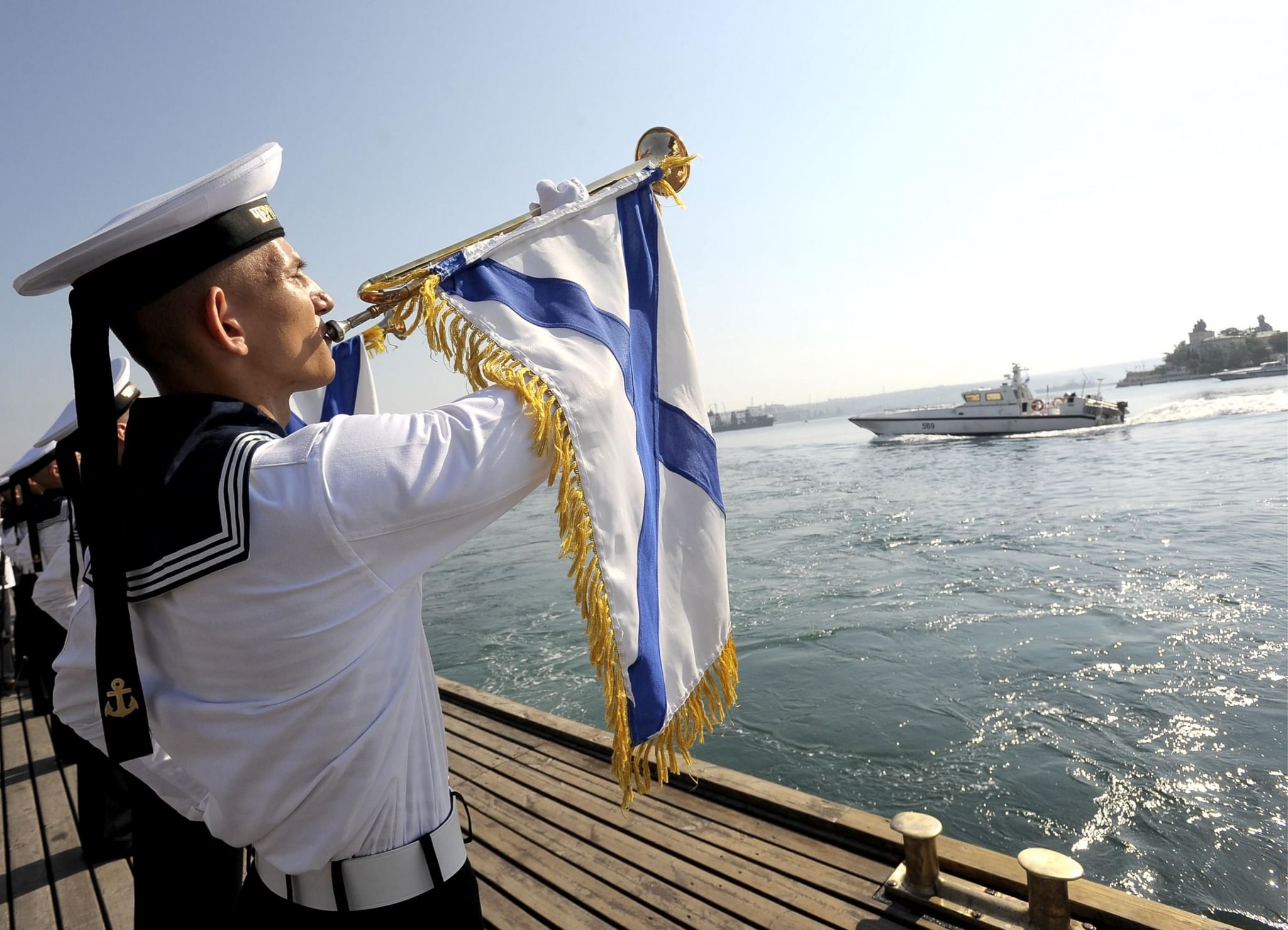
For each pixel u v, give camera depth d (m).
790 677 8.29
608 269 1.25
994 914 2.44
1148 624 9.14
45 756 4.85
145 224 0.84
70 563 2.60
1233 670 7.50
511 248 1.14
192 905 1.39
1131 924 2.32
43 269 0.85
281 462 0.81
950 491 23.86
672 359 1.44
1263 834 4.78
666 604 1.32
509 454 0.88
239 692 0.85
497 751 4.37
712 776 3.54
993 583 11.81
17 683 6.67
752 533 18.72
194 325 0.89
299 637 0.81
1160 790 5.42
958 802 5.49
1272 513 15.42
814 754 6.41
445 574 18.44
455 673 9.85
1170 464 25.91
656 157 1.48
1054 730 6.50
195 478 0.82
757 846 3.05
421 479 0.81
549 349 0.99
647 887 2.87
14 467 4.32
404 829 0.97
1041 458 31.12
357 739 0.87
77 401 0.86
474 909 1.06
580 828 3.34
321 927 0.97
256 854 1.10
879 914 2.58
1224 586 10.45
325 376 1.04
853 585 12.46
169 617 0.85
